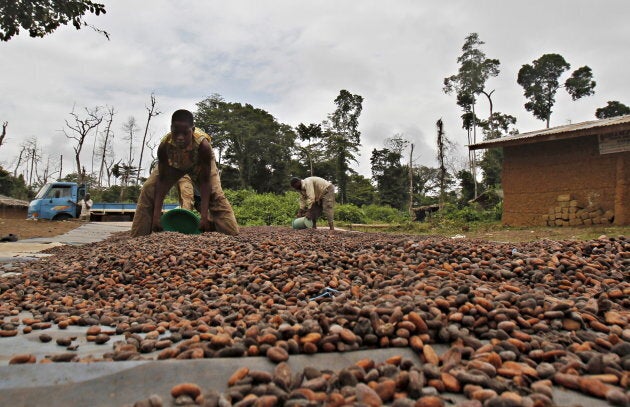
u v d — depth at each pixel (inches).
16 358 90.6
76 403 72.9
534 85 1659.7
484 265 174.7
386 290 133.3
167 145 320.5
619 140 542.9
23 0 303.0
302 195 498.6
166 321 124.4
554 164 608.1
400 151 1940.2
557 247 208.5
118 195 1914.4
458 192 1694.1
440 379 80.7
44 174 2591.0
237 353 89.2
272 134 2023.9
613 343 96.9
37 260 270.1
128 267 196.7
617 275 160.7
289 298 138.5
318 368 87.0
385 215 1343.5
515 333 100.2
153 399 70.2
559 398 77.1
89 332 114.7
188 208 424.2
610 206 552.7
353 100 2006.6
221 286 163.6
